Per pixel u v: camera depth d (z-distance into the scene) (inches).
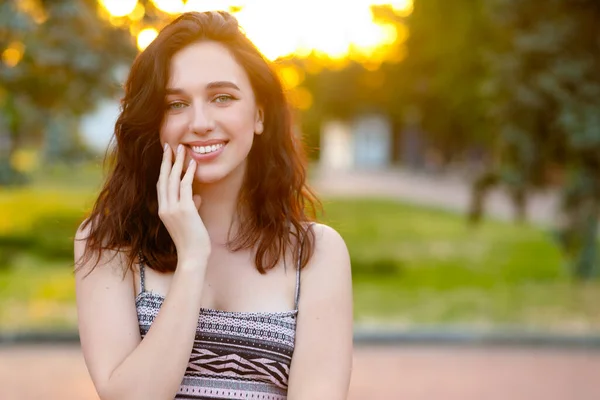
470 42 885.8
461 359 352.5
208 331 86.6
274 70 92.7
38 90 531.8
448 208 1249.4
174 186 86.7
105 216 90.3
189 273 84.2
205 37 88.8
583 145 502.6
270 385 87.4
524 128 526.0
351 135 3196.4
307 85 2128.4
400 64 1427.2
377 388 299.1
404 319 419.2
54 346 369.1
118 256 89.0
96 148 1946.4
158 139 90.1
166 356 81.9
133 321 87.5
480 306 463.2
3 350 360.5
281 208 92.0
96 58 509.7
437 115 1486.2
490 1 543.5
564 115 505.4
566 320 421.7
